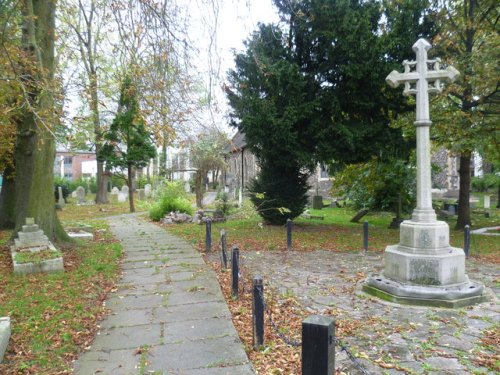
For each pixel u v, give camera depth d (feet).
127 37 30.55
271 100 44.37
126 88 34.14
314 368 8.54
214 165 79.71
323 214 75.97
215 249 36.14
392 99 43.52
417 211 22.03
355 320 17.85
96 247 36.09
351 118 47.09
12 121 35.32
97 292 22.09
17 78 24.54
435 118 45.91
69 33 48.42
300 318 18.16
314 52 46.29
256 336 14.78
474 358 13.92
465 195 53.93
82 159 208.44
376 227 55.62
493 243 41.11
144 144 77.51
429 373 12.86
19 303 19.74
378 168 56.65
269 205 53.16
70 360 14.11
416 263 20.85
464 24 46.21
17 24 33.71
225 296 21.54
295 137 43.75
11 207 49.29
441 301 19.61
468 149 46.09
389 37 41.60
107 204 98.27
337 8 41.86
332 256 33.68
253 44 41.22
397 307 19.65
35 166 34.40
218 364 13.44
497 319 17.87
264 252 35.47
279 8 45.06
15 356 14.30
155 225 55.88
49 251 28.40
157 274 26.55
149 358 14.01
